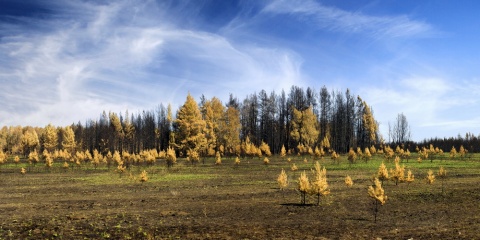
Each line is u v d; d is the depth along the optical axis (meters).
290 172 40.47
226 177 36.81
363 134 86.69
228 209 19.08
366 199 22.12
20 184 33.72
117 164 56.38
